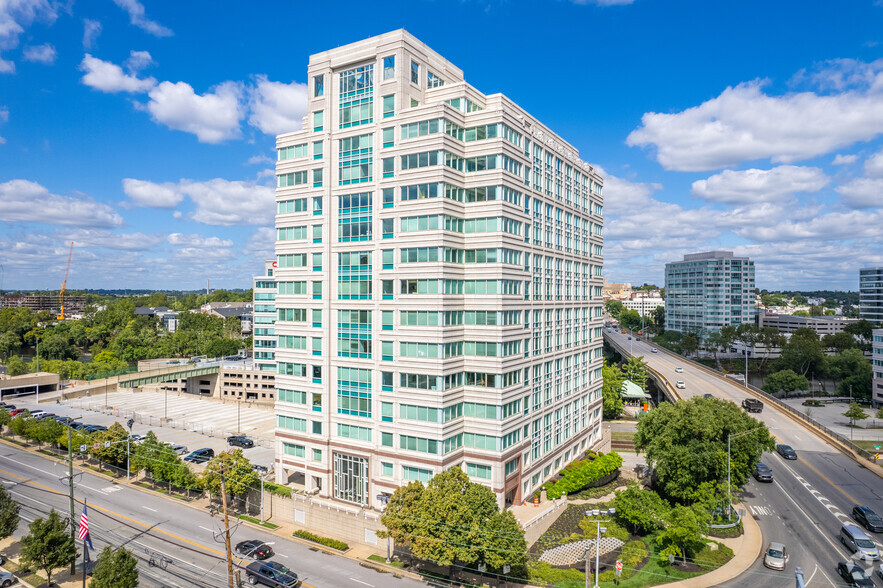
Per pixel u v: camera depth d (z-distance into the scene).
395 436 58.09
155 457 68.62
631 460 86.75
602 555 52.47
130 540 54.66
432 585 46.44
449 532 44.78
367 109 60.78
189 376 147.38
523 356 63.31
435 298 55.56
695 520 49.88
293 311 65.75
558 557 51.75
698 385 132.50
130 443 74.62
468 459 59.03
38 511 61.59
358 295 61.00
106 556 41.97
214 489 61.72
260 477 67.50
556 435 74.00
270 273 145.62
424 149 56.47
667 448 60.84
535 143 67.44
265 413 118.00
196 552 52.19
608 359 191.38
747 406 111.75
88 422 103.56
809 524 59.47
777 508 63.94
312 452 64.56
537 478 67.62
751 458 62.34
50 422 84.75
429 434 55.81
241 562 49.84
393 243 58.34
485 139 59.09
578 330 82.81
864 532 54.94
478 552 44.84
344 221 62.19
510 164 60.38
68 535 47.62
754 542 55.03
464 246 59.62
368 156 60.50
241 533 57.12
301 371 65.12
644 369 136.62
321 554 52.28
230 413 117.56
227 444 90.38
